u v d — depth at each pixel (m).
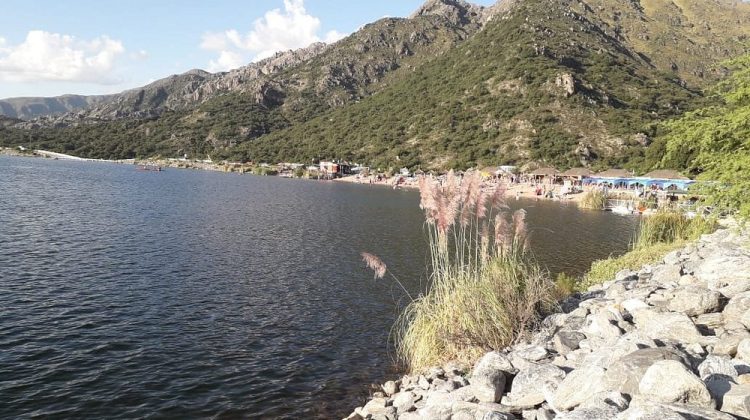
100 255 26.27
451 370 10.72
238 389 11.96
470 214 12.29
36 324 15.58
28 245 27.78
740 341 6.73
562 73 149.25
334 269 25.95
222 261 26.67
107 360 13.24
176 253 28.05
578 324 10.26
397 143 160.88
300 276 24.12
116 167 161.00
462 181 12.08
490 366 8.67
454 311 12.00
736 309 8.09
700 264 12.48
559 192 87.31
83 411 10.55
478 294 11.95
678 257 15.56
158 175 124.62
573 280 20.31
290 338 15.62
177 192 73.81
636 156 109.81
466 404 7.61
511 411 6.97
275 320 17.34
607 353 6.84
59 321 16.00
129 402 11.05
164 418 10.45
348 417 10.14
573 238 38.41
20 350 13.51
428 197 12.08
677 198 61.41
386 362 13.77
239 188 91.12
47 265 23.33
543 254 31.00
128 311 17.41
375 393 11.60
